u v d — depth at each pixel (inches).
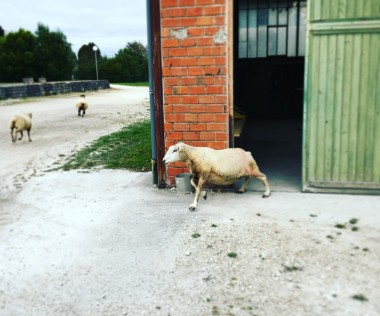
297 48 512.7
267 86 533.6
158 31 223.8
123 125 552.7
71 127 544.7
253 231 177.5
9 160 355.6
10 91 1041.5
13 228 196.4
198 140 229.1
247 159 213.6
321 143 216.4
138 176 276.5
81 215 208.5
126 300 134.0
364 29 201.8
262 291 134.1
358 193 216.7
